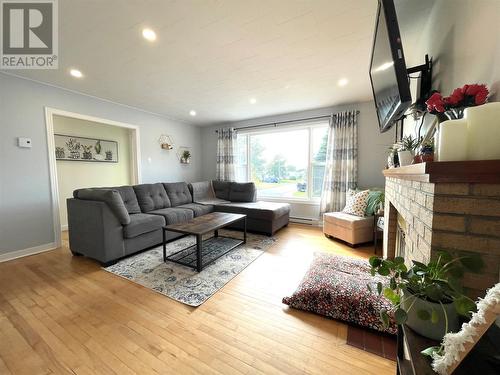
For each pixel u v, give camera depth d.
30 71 2.51
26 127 2.69
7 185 2.56
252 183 4.39
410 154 1.34
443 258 0.70
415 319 0.72
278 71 2.55
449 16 1.22
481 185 0.68
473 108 0.71
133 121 4.02
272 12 1.62
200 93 3.27
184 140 5.15
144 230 2.73
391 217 2.06
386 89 1.32
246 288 1.94
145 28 1.78
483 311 0.50
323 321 1.52
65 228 4.08
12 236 2.61
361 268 2.00
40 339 1.35
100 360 1.21
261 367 1.17
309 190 4.41
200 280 2.06
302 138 4.48
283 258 2.60
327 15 1.64
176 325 1.48
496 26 0.79
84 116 3.28
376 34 1.36
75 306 1.68
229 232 3.71
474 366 0.60
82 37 1.90
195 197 4.38
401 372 0.82
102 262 2.36
